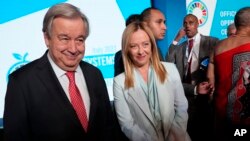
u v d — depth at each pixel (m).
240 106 1.67
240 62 1.65
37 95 0.99
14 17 2.47
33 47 2.56
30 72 1.01
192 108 2.49
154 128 1.46
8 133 0.95
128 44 1.49
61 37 0.95
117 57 1.83
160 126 1.47
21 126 0.96
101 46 2.81
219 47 1.77
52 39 0.97
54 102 1.00
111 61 2.88
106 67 2.86
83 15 1.00
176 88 1.54
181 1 3.18
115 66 1.83
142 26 1.51
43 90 1.00
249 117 1.67
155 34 2.04
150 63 1.54
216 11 3.47
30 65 1.05
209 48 2.68
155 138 1.45
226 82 1.72
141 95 1.47
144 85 1.49
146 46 1.49
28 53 2.55
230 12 3.59
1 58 2.44
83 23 0.98
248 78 1.62
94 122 1.10
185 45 2.79
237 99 1.67
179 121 1.50
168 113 1.45
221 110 1.78
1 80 2.45
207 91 1.97
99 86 1.19
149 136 1.44
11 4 2.46
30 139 1.00
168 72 1.54
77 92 1.08
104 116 1.20
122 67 1.76
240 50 1.65
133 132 1.43
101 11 2.80
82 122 1.06
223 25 3.56
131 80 1.48
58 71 1.06
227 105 1.73
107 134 1.22
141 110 1.46
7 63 2.47
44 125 0.99
